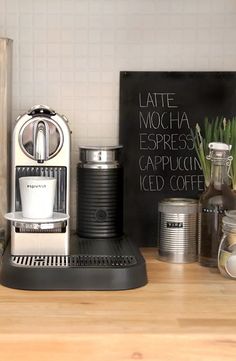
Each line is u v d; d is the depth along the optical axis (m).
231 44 1.81
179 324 1.19
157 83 1.79
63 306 1.29
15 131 1.57
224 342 1.14
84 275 1.39
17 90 1.80
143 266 1.43
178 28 1.79
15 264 1.42
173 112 1.79
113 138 1.82
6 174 1.66
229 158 1.58
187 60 1.81
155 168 1.81
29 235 1.52
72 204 1.83
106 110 1.82
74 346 1.13
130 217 1.81
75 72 1.80
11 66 1.74
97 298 1.34
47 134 1.56
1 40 1.64
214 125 1.73
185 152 1.80
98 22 1.79
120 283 1.39
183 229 1.62
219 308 1.29
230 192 1.59
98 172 1.68
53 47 1.79
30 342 1.13
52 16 1.79
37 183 1.49
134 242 1.73
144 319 1.22
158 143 1.80
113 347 1.14
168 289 1.41
